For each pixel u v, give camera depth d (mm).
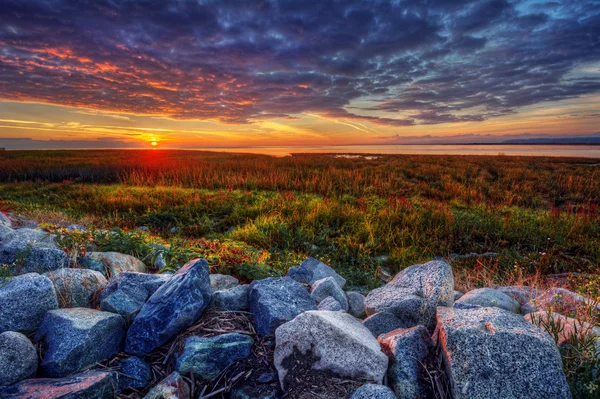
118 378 2191
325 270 4801
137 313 2699
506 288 4352
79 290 2930
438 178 19391
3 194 14211
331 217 8805
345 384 2057
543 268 6160
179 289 2678
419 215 8703
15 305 2400
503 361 1834
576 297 3227
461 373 1845
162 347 2510
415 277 3389
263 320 2711
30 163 24984
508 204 12453
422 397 2018
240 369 2311
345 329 2293
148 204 10695
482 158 36688
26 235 4219
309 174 18344
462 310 2383
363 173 19297
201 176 17391
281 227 7602
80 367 2184
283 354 2254
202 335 2580
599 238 7434
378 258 6816
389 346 2332
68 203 11367
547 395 1725
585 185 15797
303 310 2934
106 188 14766
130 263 4062
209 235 7910
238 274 4418
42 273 3207
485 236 7633
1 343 2031
